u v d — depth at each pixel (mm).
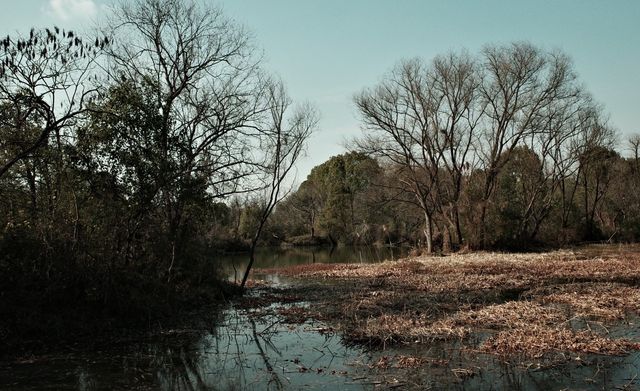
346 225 77500
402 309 18094
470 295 20922
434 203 49594
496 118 47438
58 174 16172
